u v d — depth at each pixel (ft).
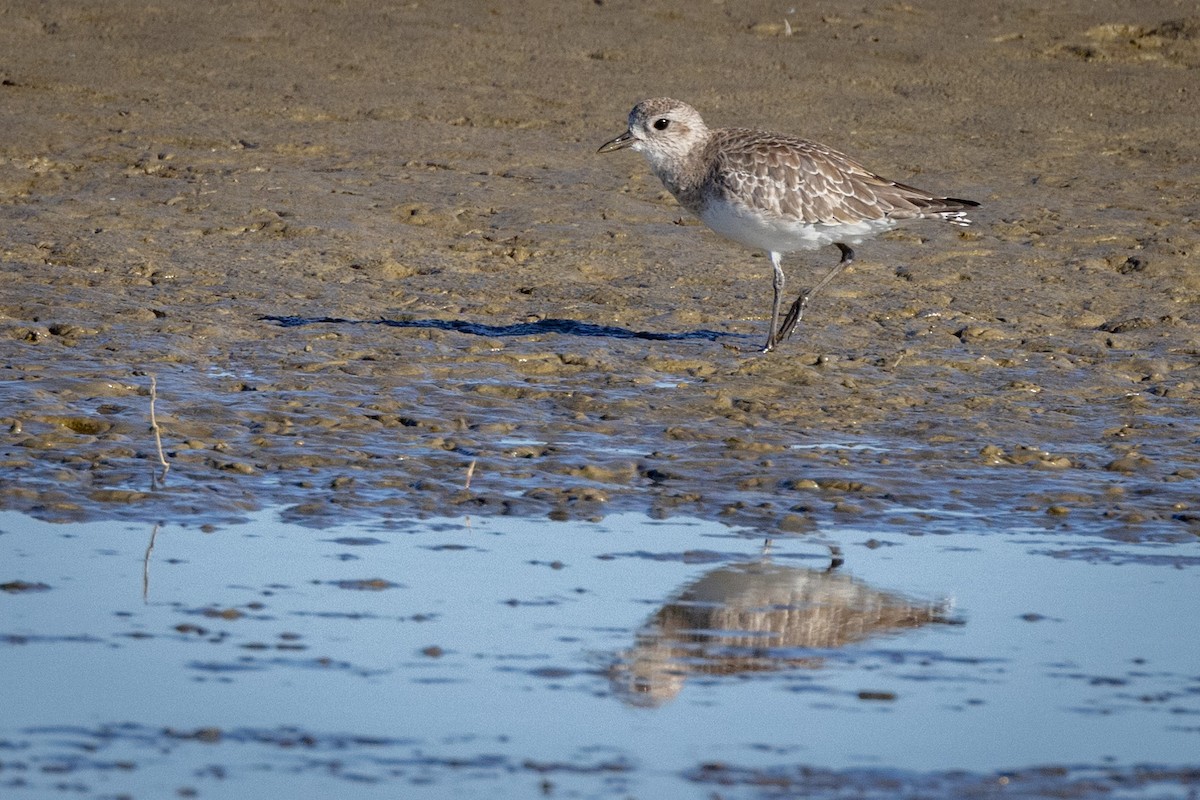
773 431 48.55
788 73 100.78
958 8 113.39
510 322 61.00
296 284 64.80
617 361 56.03
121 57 100.32
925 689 30.73
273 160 82.64
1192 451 47.44
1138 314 63.31
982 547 39.09
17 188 76.38
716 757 27.66
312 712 29.32
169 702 29.63
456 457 45.29
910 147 87.40
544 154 84.89
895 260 69.87
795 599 35.47
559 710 29.60
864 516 41.34
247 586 35.58
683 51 104.73
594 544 38.86
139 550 37.60
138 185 77.25
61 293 61.62
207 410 48.55
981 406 51.70
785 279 67.10
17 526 38.81
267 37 105.60
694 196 58.03
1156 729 28.99
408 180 79.66
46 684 30.32
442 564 37.24
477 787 26.43
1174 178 82.74
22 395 48.73
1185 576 37.09
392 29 107.86
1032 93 97.81
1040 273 68.54
